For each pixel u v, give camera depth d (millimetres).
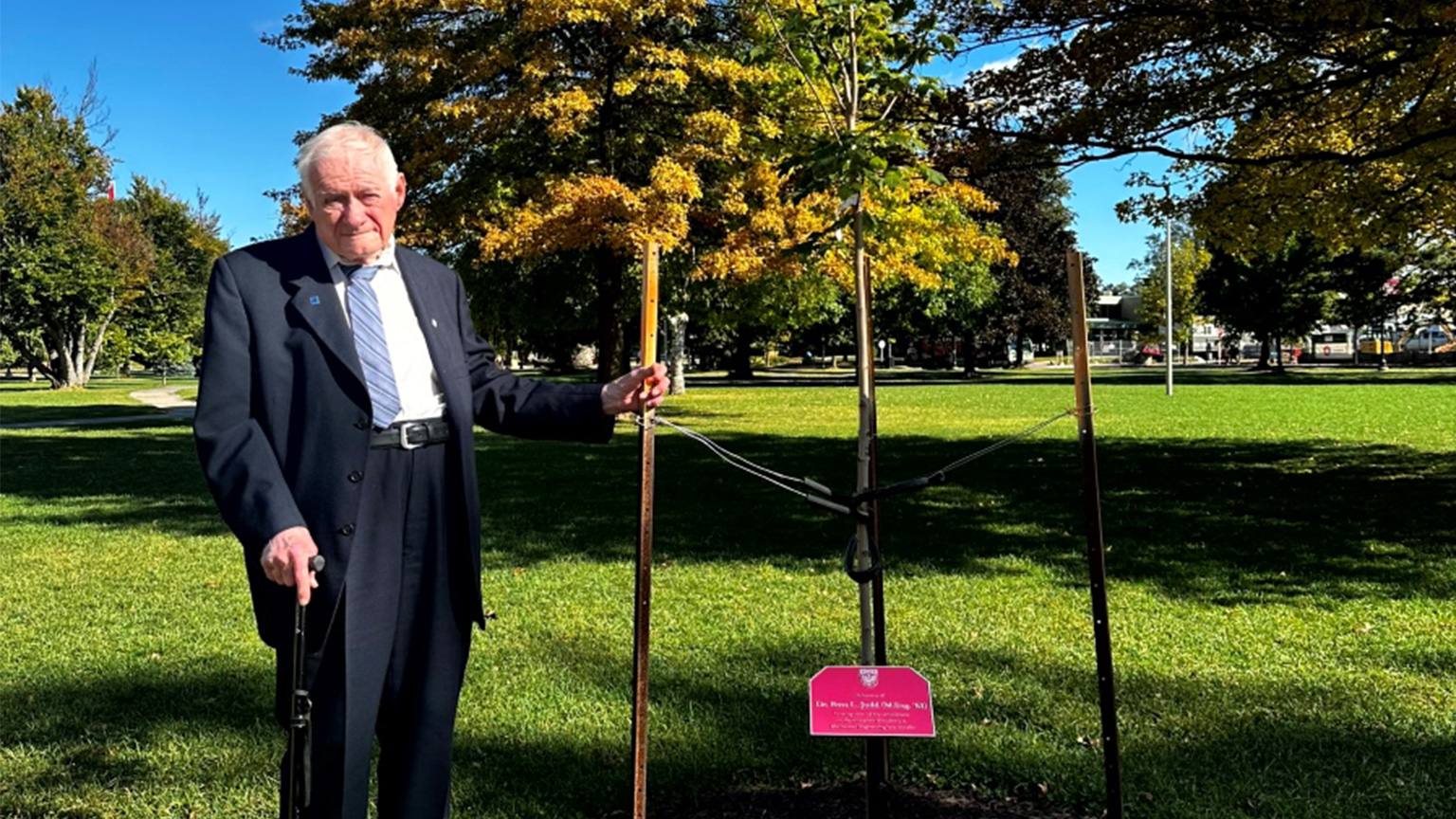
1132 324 86875
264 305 2260
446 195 17766
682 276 20062
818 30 3254
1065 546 7395
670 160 15805
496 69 16531
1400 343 53938
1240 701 4117
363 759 2279
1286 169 9656
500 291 21938
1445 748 3598
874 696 2588
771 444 15562
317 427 2223
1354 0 7246
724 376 52000
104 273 42250
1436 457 12430
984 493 10016
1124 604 5766
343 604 2221
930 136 8539
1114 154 8836
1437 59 6703
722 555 7266
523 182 17406
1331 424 17578
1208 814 3102
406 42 17297
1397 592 5945
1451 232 12297
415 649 2379
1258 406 22547
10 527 8898
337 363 2238
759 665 4715
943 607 5742
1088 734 3766
